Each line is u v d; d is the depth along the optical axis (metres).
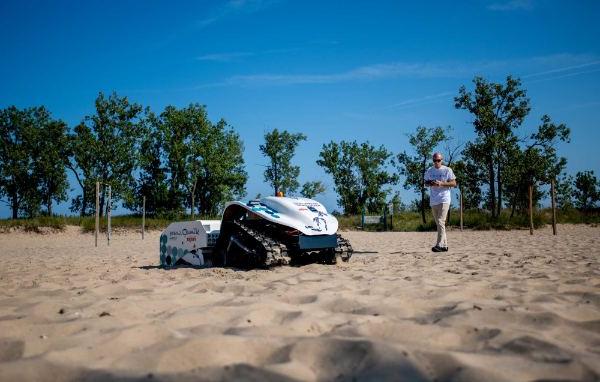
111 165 50.53
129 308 3.72
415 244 13.47
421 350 2.36
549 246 10.51
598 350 2.57
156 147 52.66
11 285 5.84
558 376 2.08
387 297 4.11
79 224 27.97
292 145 63.34
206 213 55.50
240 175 55.44
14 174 51.59
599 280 5.11
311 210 7.42
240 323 3.18
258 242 6.99
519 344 2.53
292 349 2.46
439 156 10.05
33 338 2.81
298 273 6.37
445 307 3.69
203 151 51.16
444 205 9.93
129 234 26.56
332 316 3.38
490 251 9.57
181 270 6.96
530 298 4.00
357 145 62.25
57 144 52.53
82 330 3.06
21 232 25.52
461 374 2.07
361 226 33.00
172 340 2.63
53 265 9.26
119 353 2.50
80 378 2.14
